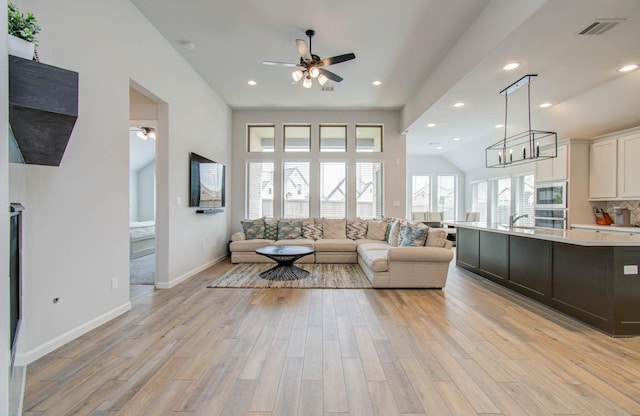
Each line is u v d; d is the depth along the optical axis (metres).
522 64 3.18
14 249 1.45
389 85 5.03
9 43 1.50
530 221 7.06
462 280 4.29
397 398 1.64
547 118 5.04
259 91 5.34
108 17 2.69
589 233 3.17
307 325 2.64
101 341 2.30
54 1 2.15
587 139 4.75
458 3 2.95
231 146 6.41
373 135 6.61
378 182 6.52
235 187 6.45
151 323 2.67
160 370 1.91
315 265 5.21
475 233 4.65
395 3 2.95
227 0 2.94
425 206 9.73
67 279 2.28
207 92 5.01
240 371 1.90
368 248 4.70
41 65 1.60
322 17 3.19
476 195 9.23
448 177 9.78
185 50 3.93
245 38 3.63
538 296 3.28
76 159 2.36
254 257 5.36
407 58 4.07
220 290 3.71
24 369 1.71
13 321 1.42
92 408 1.54
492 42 2.88
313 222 6.14
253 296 3.47
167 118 3.75
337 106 6.20
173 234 3.90
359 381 1.80
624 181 4.26
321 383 1.78
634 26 2.47
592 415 1.51
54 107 1.63
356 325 2.65
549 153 5.21
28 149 1.65
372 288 3.82
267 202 6.53
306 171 6.53
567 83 3.71
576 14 2.31
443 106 4.57
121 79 2.87
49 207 2.13
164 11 3.13
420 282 3.78
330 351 2.17
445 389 1.72
